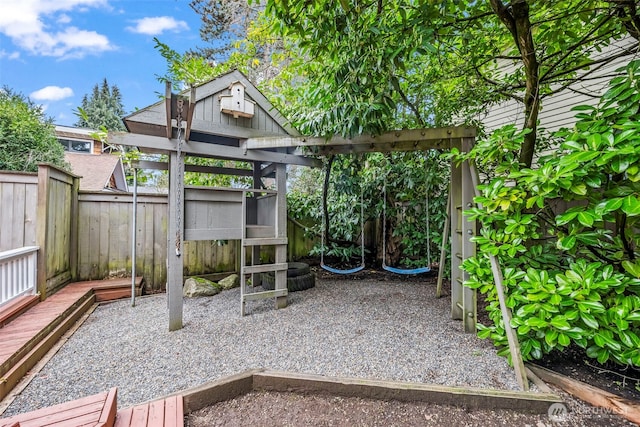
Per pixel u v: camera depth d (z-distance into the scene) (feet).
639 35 7.70
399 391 5.85
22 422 4.50
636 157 5.11
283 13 7.43
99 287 11.63
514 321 6.25
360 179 15.83
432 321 9.47
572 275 6.01
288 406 5.80
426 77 12.74
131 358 7.16
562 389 5.99
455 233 9.67
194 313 10.31
